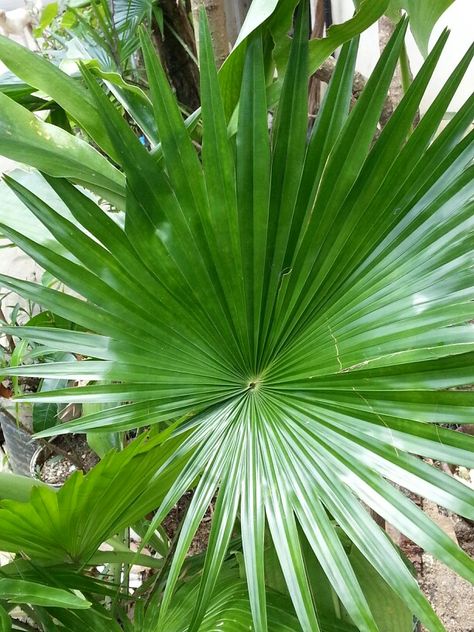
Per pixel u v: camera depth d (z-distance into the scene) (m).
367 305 0.51
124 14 0.90
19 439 1.43
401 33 0.46
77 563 0.68
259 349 0.57
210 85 0.47
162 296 0.54
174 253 0.52
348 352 0.51
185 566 0.75
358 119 0.49
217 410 0.59
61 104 0.55
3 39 0.51
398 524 0.45
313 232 0.53
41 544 0.61
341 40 0.59
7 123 0.51
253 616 0.45
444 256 0.48
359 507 0.47
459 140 0.48
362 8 0.54
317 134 0.52
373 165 0.50
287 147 0.51
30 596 0.50
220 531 0.50
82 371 0.56
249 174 0.50
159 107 0.47
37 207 0.51
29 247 0.52
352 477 0.48
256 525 0.49
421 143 0.48
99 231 0.51
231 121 0.60
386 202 0.51
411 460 0.47
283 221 0.53
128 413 0.58
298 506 0.49
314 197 0.53
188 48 0.86
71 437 1.54
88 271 0.53
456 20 1.16
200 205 0.51
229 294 0.55
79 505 0.57
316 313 0.55
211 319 0.56
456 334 0.45
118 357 0.56
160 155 0.58
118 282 0.54
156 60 0.46
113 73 0.62
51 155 0.53
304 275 0.55
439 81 1.26
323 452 0.50
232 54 0.58
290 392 0.55
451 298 0.46
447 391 0.46
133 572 1.19
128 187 0.49
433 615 0.42
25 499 0.66
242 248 0.53
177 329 0.56
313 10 1.82
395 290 0.50
